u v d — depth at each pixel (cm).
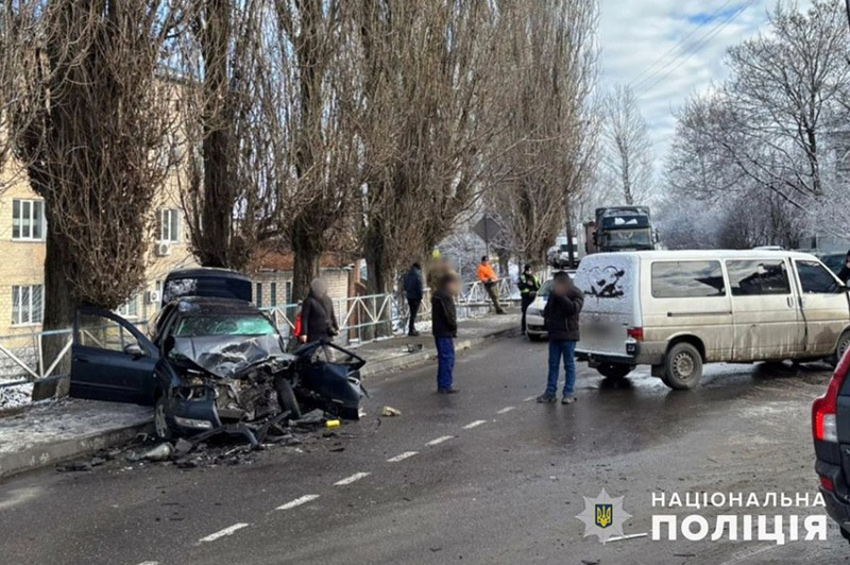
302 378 1001
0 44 869
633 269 1137
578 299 1062
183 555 521
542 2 2709
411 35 1686
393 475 717
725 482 657
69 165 1043
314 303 1233
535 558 494
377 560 499
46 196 1074
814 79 3741
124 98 1037
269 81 1336
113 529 584
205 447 853
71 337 1162
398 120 1627
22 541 562
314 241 1560
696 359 1140
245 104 1318
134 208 1082
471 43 1888
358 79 1490
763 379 1216
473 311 2814
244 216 1335
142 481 727
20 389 1205
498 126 2050
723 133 3978
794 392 1093
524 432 886
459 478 697
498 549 512
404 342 1848
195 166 1305
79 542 556
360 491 667
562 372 1364
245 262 1361
